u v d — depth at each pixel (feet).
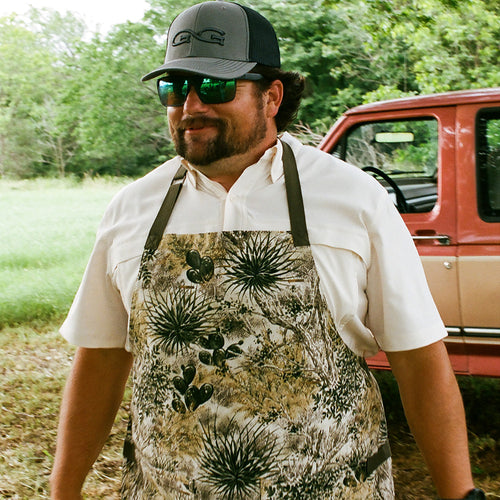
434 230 10.60
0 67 106.73
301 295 3.87
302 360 3.83
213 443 3.85
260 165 4.09
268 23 4.34
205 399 3.88
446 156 10.66
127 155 91.81
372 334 4.26
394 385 13.32
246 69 4.01
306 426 3.81
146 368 4.07
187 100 4.01
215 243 3.98
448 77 37.91
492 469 10.34
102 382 4.67
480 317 10.32
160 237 4.14
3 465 10.94
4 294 22.38
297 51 60.44
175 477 3.92
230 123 4.03
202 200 4.15
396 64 53.36
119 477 10.46
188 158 4.08
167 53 4.31
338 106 61.11
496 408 12.48
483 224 10.27
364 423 4.07
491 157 10.42
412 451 11.05
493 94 10.53
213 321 3.90
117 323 4.60
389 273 4.03
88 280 4.52
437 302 10.60
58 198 66.03
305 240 3.93
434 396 4.08
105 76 85.46
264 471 3.80
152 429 4.03
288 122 4.65
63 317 21.01
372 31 33.32
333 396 3.90
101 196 68.85
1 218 47.39
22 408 13.42
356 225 4.00
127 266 4.24
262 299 3.86
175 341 3.95
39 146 103.14
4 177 98.63
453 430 4.07
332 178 4.12
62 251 32.17
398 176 11.53
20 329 19.47
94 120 88.38
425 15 31.99
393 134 11.50
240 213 4.02
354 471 3.97
